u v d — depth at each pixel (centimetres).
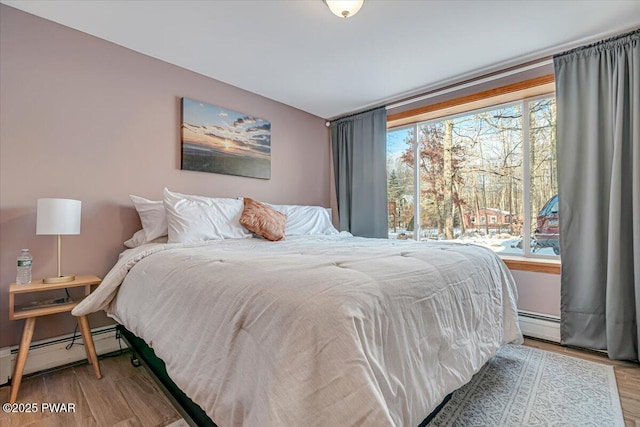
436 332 117
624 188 204
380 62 251
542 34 212
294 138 355
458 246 204
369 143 353
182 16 194
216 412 95
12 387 159
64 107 203
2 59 182
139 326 149
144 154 239
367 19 196
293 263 126
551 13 190
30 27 191
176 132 257
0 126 181
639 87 198
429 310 117
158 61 247
